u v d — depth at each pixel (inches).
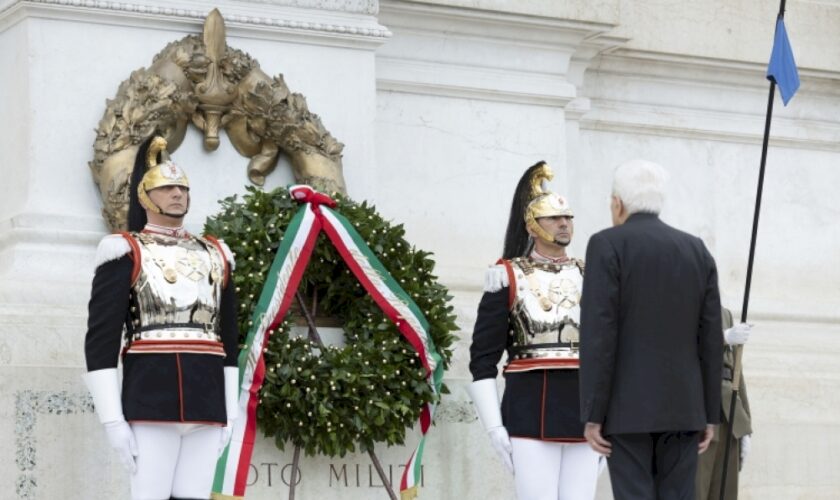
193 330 435.2
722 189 744.3
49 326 506.9
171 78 557.0
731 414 493.7
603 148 719.7
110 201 539.8
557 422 472.4
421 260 542.6
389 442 519.8
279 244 517.0
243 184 579.8
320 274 530.9
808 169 769.6
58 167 546.9
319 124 583.5
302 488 520.1
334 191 570.6
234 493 489.7
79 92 552.1
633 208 399.5
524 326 482.0
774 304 732.0
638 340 387.2
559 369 477.7
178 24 570.3
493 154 662.5
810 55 765.3
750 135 751.1
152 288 433.4
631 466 386.9
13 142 555.8
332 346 514.0
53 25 550.6
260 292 507.8
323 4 596.1
